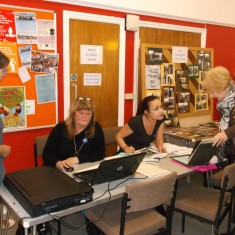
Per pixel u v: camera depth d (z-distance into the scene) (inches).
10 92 115.7
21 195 62.3
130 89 153.9
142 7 145.9
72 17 127.7
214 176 112.9
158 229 79.2
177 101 163.9
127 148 104.9
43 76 123.4
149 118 110.7
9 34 112.2
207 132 146.2
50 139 95.1
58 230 92.0
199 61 172.2
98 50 138.7
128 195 65.9
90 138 95.6
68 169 83.6
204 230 107.7
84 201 63.9
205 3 173.0
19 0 113.6
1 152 72.3
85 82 137.6
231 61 199.3
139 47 151.4
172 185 73.1
